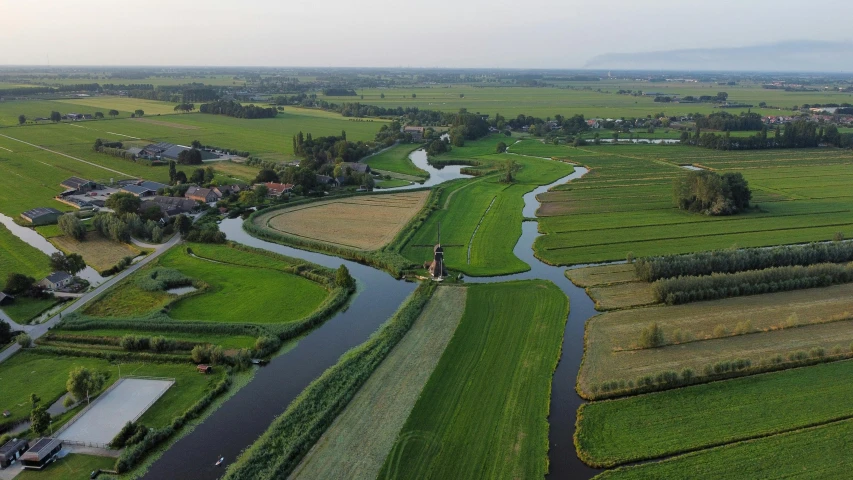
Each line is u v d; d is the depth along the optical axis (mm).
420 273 105875
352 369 71562
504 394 67000
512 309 90062
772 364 71000
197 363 73875
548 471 54500
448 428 60719
